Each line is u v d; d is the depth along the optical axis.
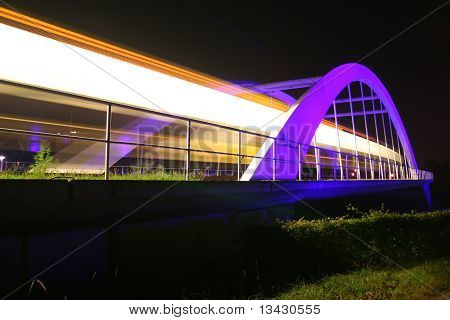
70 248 5.79
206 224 8.45
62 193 5.06
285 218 13.46
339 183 17.53
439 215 11.48
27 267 5.22
